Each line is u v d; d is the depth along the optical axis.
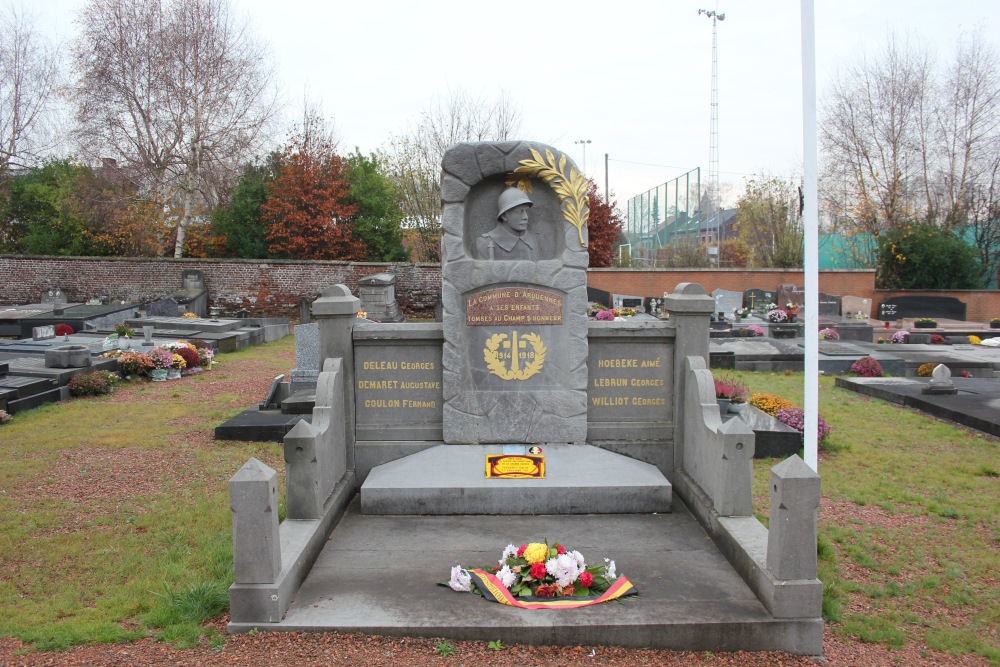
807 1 6.56
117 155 32.25
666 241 46.31
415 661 4.39
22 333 21.30
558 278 7.45
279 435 9.80
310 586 5.22
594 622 4.66
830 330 21.53
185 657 4.39
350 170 35.12
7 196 36.41
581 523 6.47
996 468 8.73
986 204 36.72
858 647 4.84
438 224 38.72
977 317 32.09
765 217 42.31
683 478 7.20
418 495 6.65
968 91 33.81
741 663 4.54
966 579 5.86
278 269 30.73
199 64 31.89
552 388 7.55
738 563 5.43
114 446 9.44
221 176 33.28
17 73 33.31
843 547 6.44
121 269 30.64
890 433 10.50
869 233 37.00
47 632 4.66
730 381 12.62
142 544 6.22
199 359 16.38
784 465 4.74
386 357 7.58
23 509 7.07
